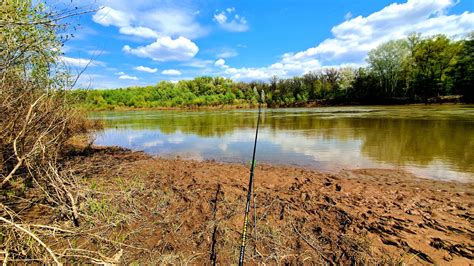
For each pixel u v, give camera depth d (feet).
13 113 11.04
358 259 8.64
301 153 27.63
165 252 9.38
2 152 10.94
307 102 165.48
